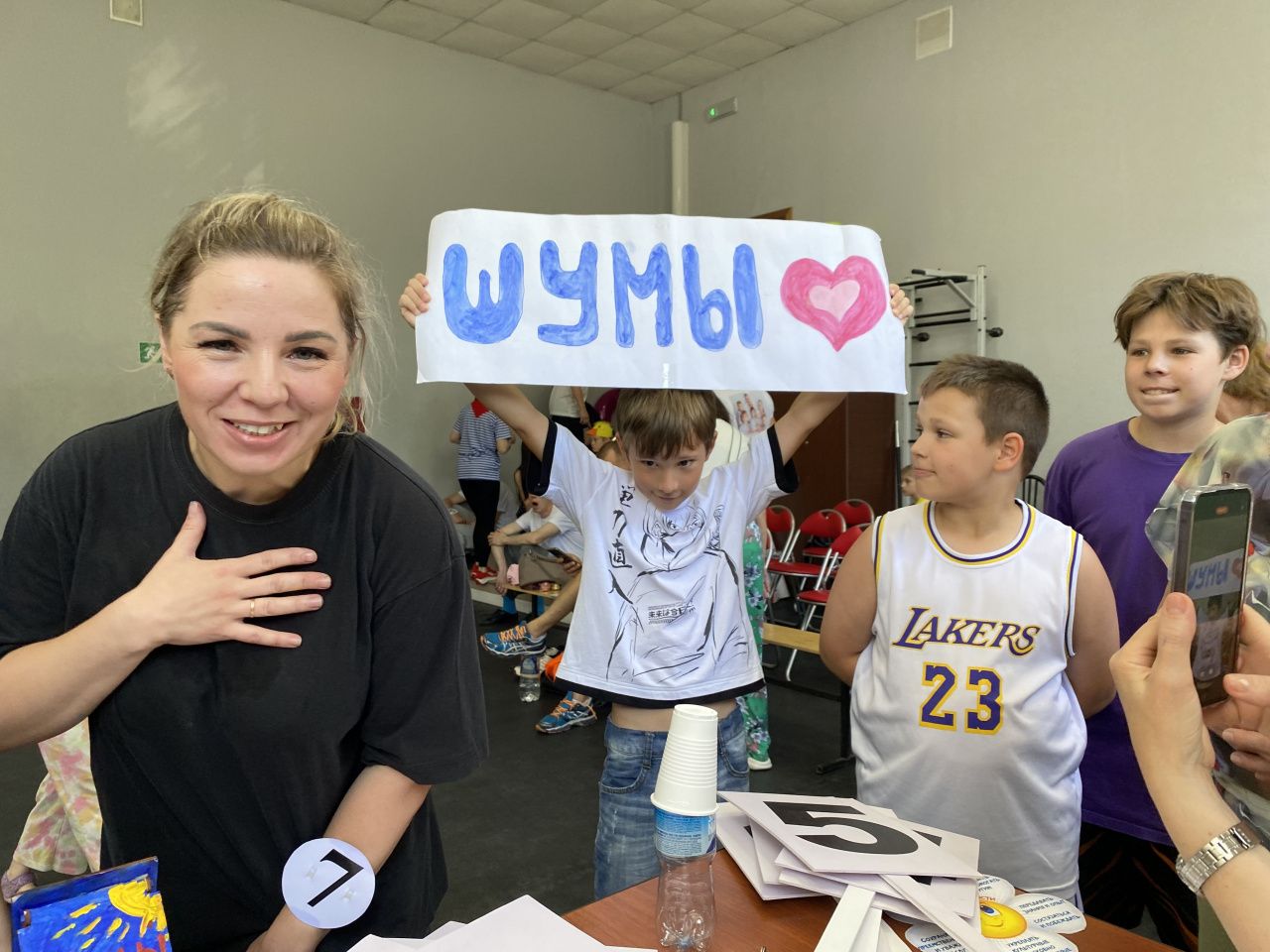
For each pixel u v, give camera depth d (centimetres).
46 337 525
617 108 766
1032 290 529
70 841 179
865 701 146
